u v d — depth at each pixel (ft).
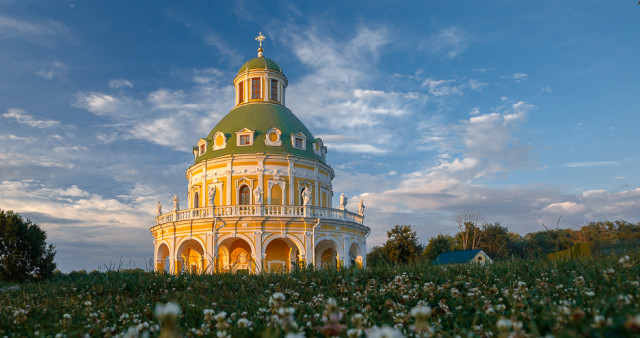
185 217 143.84
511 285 33.04
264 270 55.42
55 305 40.70
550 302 24.48
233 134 164.45
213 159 159.74
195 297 38.93
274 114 172.14
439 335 20.27
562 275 35.27
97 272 62.13
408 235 243.81
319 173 166.91
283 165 158.71
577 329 16.67
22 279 191.11
